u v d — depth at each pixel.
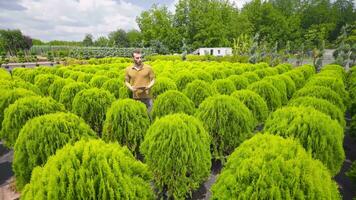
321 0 83.38
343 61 25.11
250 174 2.67
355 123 6.86
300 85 11.88
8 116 5.27
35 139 3.97
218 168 5.79
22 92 6.51
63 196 2.57
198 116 5.46
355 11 83.31
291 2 84.38
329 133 4.12
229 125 5.25
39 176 2.77
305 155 2.77
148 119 5.44
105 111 6.63
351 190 5.23
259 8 71.94
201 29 67.62
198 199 4.79
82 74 11.41
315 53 28.66
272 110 7.84
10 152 7.11
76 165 2.69
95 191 2.64
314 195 2.52
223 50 59.38
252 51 30.20
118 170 2.75
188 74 9.76
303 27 81.19
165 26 70.81
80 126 4.34
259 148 2.90
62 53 46.69
